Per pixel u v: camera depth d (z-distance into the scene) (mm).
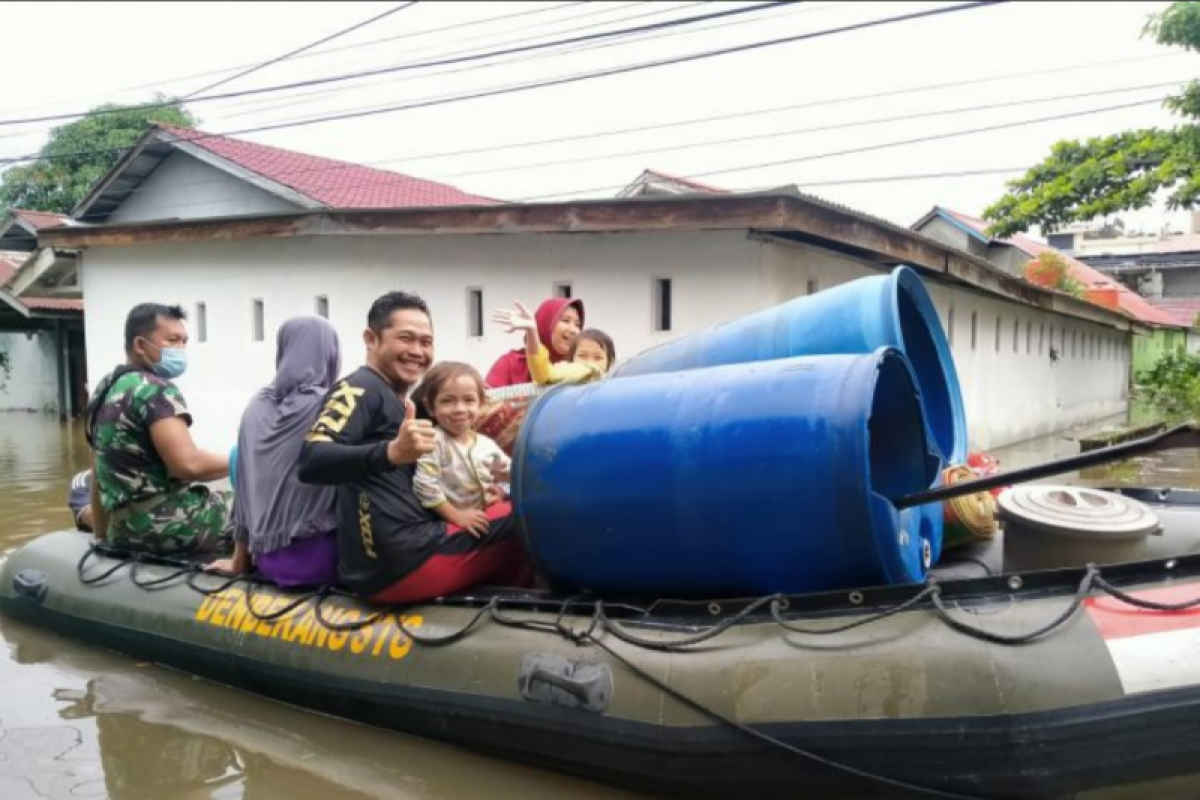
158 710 3834
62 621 4715
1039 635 2652
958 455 4199
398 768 3275
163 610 4246
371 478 3391
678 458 2998
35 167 24812
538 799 3061
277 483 3832
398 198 14727
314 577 3834
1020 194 13812
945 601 2820
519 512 3281
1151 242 38938
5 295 16859
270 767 3316
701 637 2918
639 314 7910
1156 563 2811
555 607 3250
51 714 3807
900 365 3160
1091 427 19266
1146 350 30406
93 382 11984
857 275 9242
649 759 2896
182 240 10484
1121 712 2545
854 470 2777
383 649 3459
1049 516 3324
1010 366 14547
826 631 2834
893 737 2650
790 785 2787
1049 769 2566
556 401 3412
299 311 10023
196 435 11055
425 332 3545
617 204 7492
